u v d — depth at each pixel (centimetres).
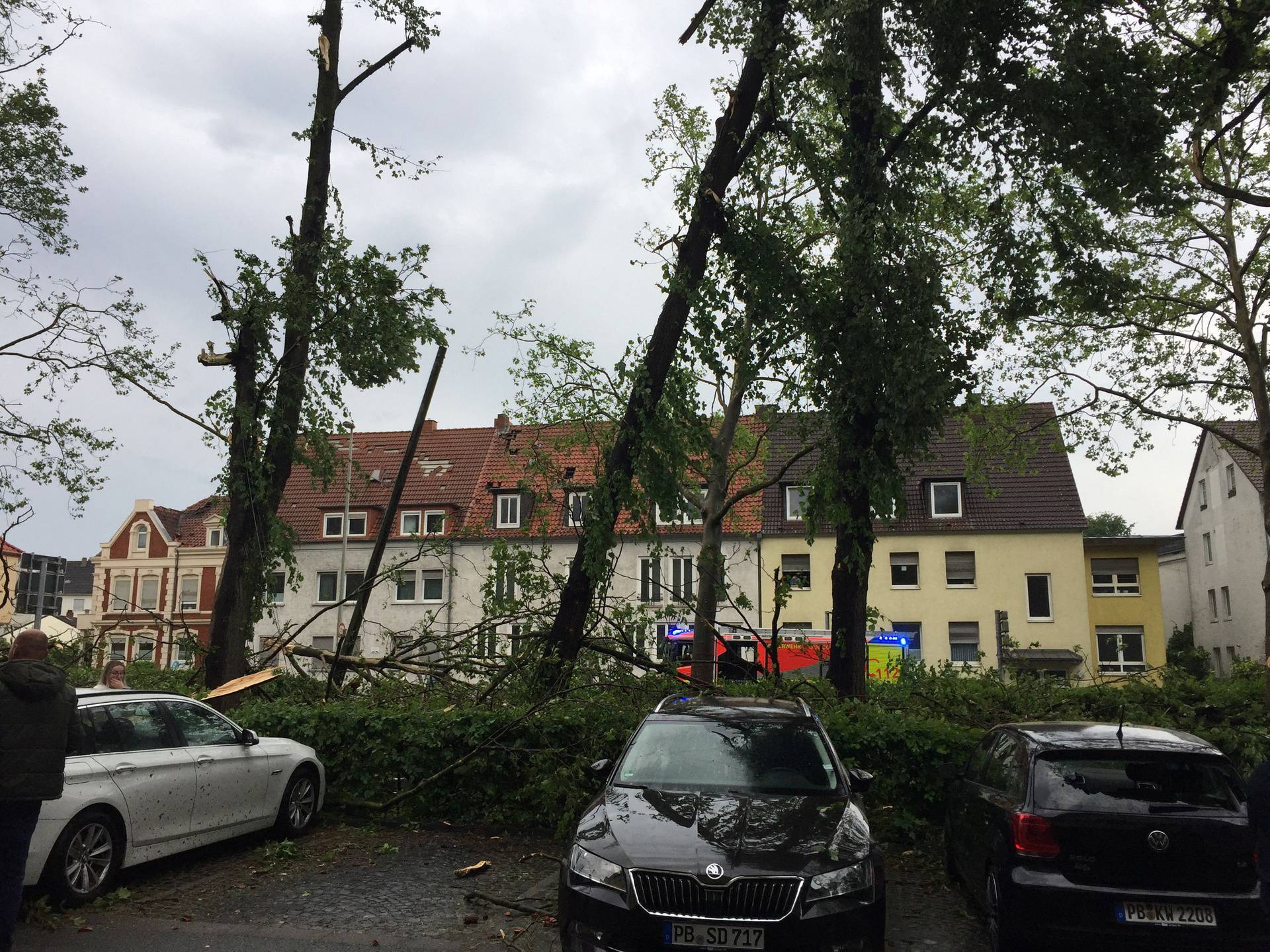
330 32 1548
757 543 3956
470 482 4669
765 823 571
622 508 1285
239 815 840
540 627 1317
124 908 694
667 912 513
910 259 1237
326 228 1462
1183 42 1280
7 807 554
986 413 2305
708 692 1166
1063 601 3788
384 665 1363
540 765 961
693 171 2083
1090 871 564
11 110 1717
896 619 3891
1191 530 5147
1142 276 2245
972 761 784
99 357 1656
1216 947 544
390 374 1477
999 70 1224
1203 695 1184
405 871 807
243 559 1402
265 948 604
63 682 591
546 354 2003
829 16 1210
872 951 524
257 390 1412
